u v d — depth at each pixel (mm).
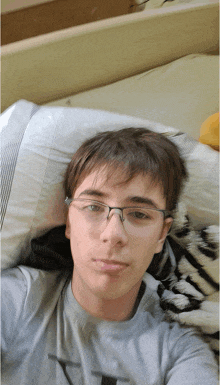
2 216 551
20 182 557
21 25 1241
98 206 533
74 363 512
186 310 550
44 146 570
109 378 504
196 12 877
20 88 816
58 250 575
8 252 559
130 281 533
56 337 526
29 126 594
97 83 883
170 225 568
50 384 501
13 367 505
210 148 626
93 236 523
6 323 521
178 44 907
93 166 543
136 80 871
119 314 540
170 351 520
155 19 845
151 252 539
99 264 521
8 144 581
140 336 531
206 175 587
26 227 556
